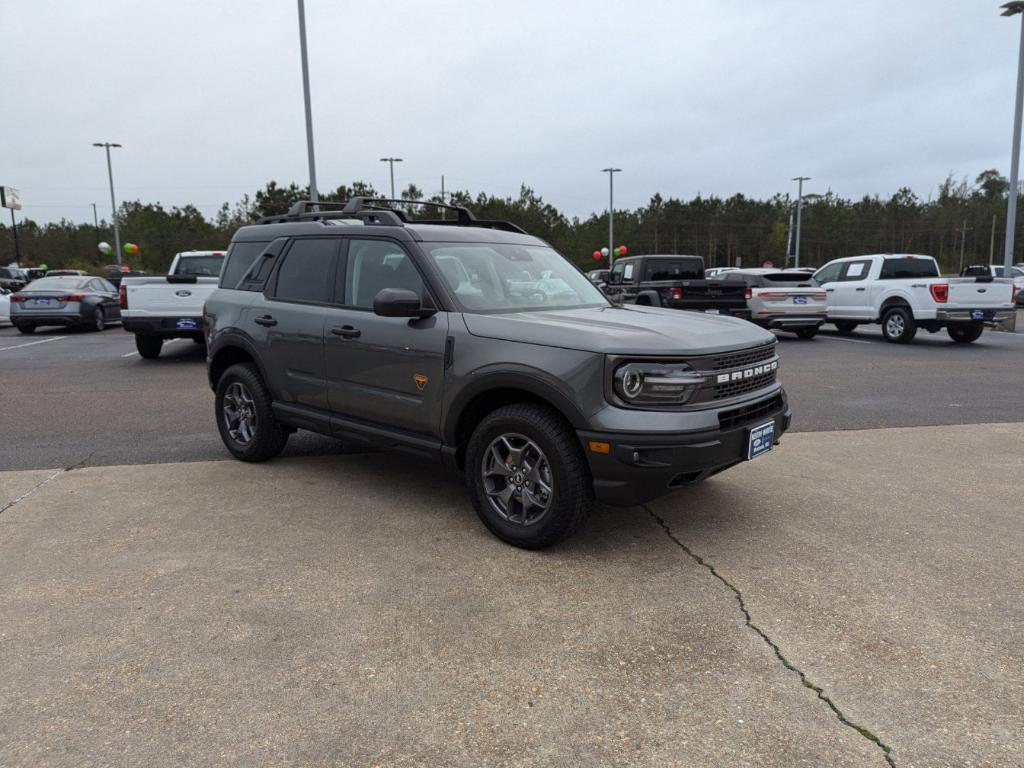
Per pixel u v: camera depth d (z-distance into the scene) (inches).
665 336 144.0
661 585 135.1
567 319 157.1
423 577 138.7
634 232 3102.9
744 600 129.1
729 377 146.2
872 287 595.8
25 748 90.0
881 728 93.7
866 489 192.7
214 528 163.9
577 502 142.5
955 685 103.0
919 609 125.6
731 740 91.5
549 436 142.3
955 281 540.1
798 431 263.1
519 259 189.8
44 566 143.4
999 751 89.0
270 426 210.1
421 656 111.3
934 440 248.2
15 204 1788.9
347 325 180.1
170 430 264.8
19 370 423.5
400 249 175.5
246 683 104.1
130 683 104.0
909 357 483.8
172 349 544.4
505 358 148.2
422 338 163.5
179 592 132.3
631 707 98.5
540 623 121.3
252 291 215.0
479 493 156.2
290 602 128.6
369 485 195.9
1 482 199.3
